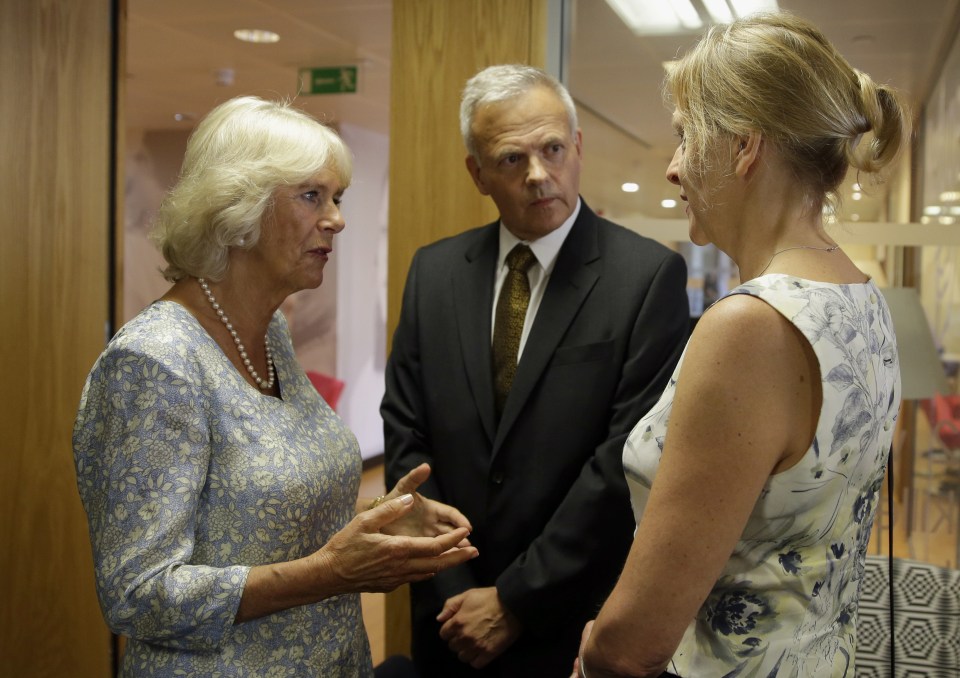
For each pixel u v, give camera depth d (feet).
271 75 17.93
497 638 5.91
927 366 7.51
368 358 25.58
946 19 8.07
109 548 4.20
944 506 8.58
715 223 3.64
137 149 25.95
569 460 6.13
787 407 3.21
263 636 4.56
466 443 6.42
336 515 5.07
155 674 4.36
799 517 3.36
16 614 9.98
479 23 8.97
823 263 3.44
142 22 14.03
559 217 6.39
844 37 8.30
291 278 4.92
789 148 3.36
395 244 9.34
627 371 6.06
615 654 3.53
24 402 9.75
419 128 9.21
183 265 4.78
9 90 9.45
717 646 3.51
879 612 7.06
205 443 4.42
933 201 8.27
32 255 9.64
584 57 8.89
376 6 12.68
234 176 4.64
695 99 3.56
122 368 4.27
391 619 9.26
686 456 3.29
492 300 6.73
